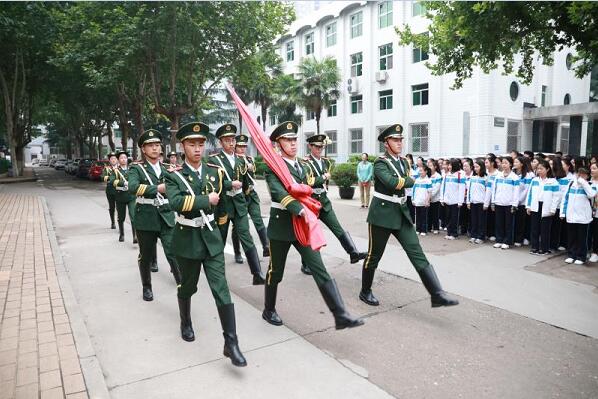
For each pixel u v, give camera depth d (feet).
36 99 113.19
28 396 10.91
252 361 12.98
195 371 12.44
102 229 35.42
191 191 13.23
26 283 19.89
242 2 63.67
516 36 31.78
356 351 13.57
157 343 14.25
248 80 77.10
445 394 11.21
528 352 13.39
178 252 13.52
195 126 13.37
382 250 16.96
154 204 18.12
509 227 26.76
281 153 15.25
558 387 11.48
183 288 14.02
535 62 79.00
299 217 12.96
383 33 90.17
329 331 15.05
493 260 23.81
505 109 76.13
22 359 12.84
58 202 54.65
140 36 61.05
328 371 12.38
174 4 57.52
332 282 13.05
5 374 11.98
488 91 73.26
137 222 18.15
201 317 16.42
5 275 21.16
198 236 13.34
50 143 221.25
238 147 24.91
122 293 19.27
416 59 84.53
